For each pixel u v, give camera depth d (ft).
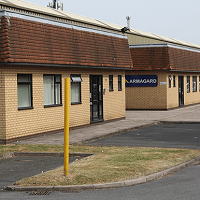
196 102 126.41
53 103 55.67
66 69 58.08
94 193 25.08
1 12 45.70
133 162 33.22
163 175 29.96
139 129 61.87
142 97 101.86
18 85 48.49
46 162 36.01
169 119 74.02
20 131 48.26
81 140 47.62
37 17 50.96
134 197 23.97
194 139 49.44
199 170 31.71
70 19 80.18
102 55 65.87
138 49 100.17
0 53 44.83
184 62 108.68
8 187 26.32
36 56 49.29
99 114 68.49
